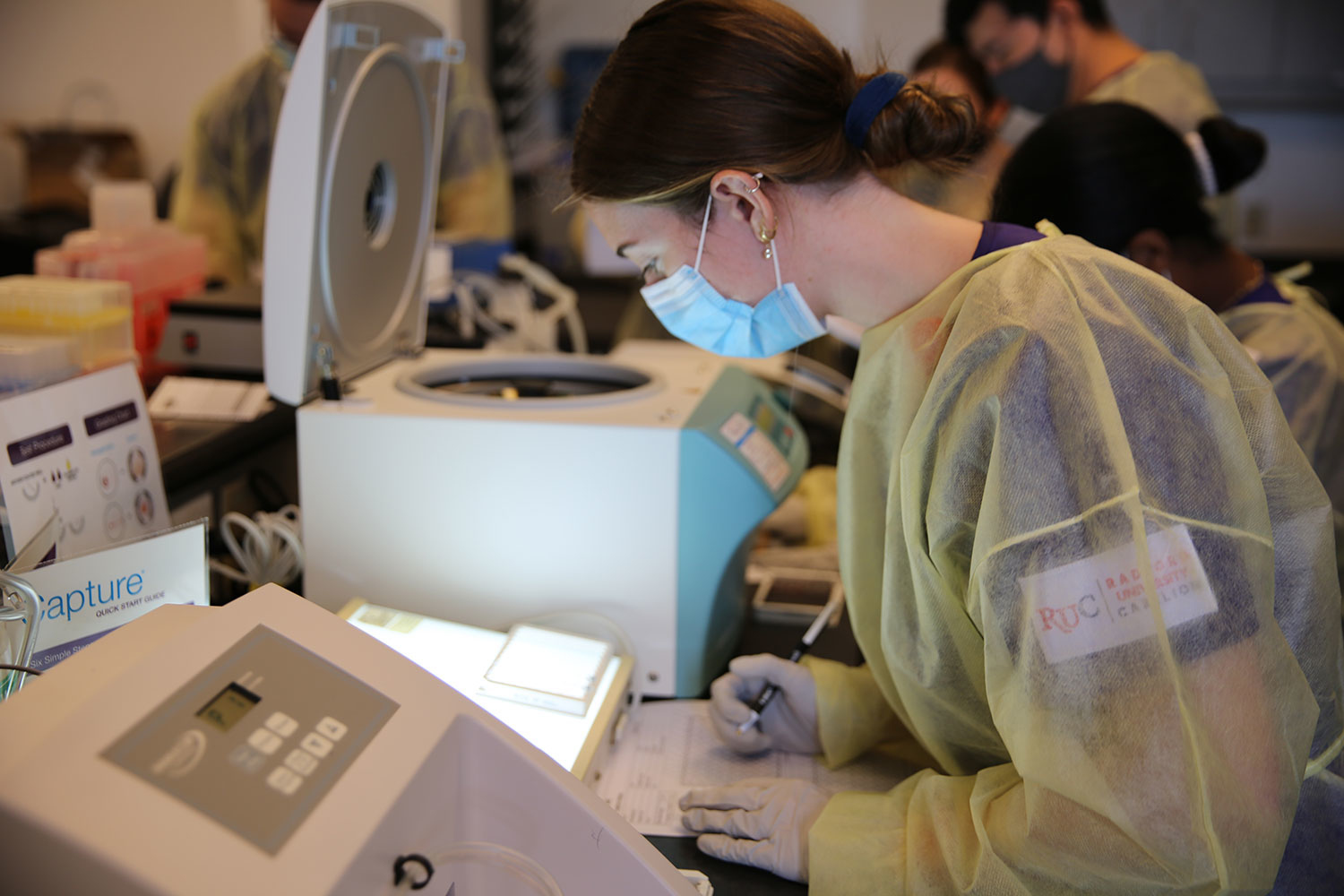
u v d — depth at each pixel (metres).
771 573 1.51
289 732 0.62
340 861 0.57
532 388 1.49
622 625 1.19
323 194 1.18
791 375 2.12
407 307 1.53
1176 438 0.79
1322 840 0.90
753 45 0.89
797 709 1.13
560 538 1.18
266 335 1.22
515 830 0.71
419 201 1.50
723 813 0.99
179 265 1.83
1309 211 5.22
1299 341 1.65
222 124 3.35
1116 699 0.75
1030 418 0.80
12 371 1.13
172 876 0.53
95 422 1.12
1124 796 0.73
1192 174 1.62
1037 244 0.89
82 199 4.58
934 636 0.94
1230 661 0.75
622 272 2.83
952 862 0.85
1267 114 5.13
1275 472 0.85
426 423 1.17
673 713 1.19
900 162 0.95
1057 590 0.77
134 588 0.93
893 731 1.17
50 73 4.89
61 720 0.57
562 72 5.35
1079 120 1.58
